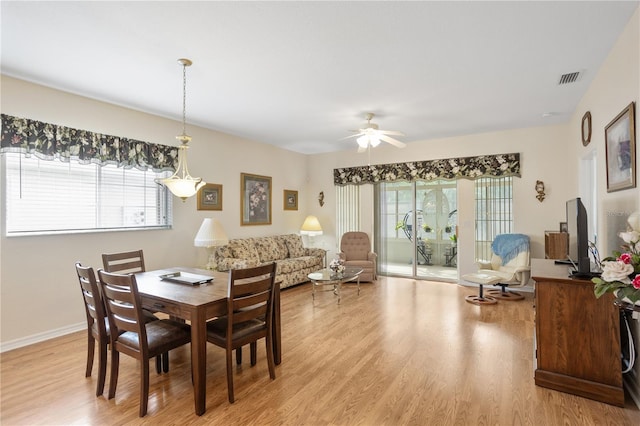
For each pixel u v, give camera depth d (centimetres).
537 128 500
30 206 325
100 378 227
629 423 196
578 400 219
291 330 351
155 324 246
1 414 207
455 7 206
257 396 227
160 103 384
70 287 349
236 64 285
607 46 257
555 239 429
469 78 315
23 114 314
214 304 219
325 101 378
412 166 596
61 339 330
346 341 320
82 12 210
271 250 571
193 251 475
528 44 252
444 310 419
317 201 709
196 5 203
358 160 659
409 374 255
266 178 610
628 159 230
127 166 392
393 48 257
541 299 238
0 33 235
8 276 307
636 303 183
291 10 208
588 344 224
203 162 491
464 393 228
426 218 636
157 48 257
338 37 241
